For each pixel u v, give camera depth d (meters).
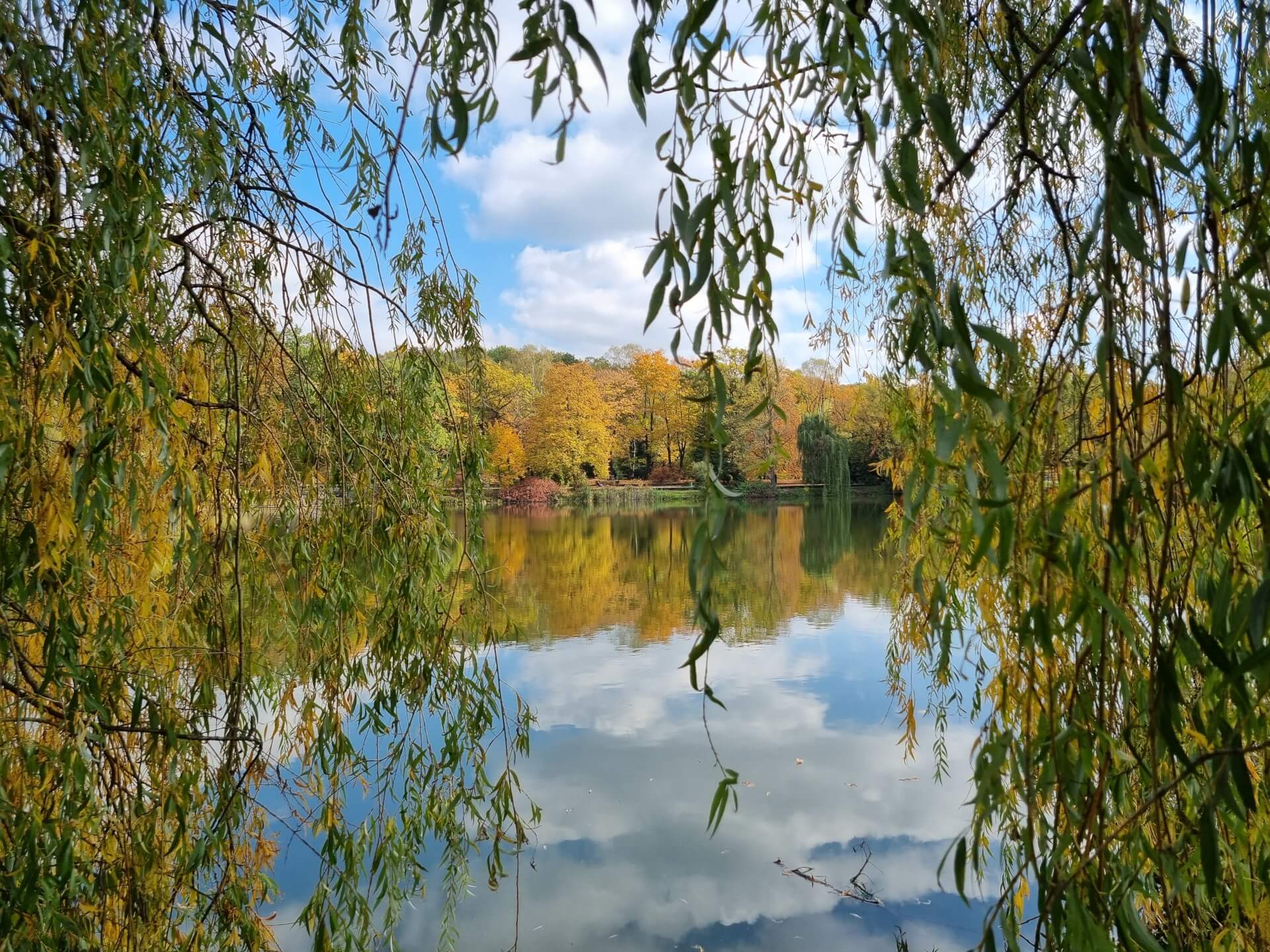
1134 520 0.93
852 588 10.50
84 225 1.43
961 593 1.88
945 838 3.98
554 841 3.99
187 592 1.85
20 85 1.35
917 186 0.77
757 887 3.52
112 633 1.49
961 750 4.89
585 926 3.25
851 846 3.93
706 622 0.78
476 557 2.30
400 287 2.30
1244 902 1.06
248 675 1.85
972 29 1.42
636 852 3.87
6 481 1.30
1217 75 0.75
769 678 6.63
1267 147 0.81
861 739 5.23
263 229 2.04
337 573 2.02
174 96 1.71
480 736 2.18
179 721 1.64
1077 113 1.45
